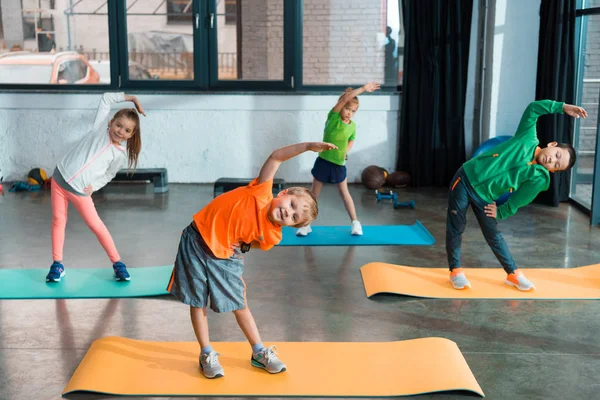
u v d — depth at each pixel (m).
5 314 3.56
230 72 7.27
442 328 3.39
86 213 4.00
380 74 7.37
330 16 7.23
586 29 6.18
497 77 6.85
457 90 7.16
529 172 3.67
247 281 4.13
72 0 7.08
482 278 4.13
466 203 3.88
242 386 2.74
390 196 6.54
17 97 7.12
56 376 2.86
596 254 4.71
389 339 3.25
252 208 2.65
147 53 7.20
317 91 7.31
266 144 7.32
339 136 4.96
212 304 2.78
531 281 4.07
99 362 2.88
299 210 2.60
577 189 6.39
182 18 7.13
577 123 6.34
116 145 3.97
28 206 6.20
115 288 3.95
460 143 7.28
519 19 6.73
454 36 7.07
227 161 7.36
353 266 4.45
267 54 7.24
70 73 7.21
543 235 5.23
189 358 3.00
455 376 2.79
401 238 5.14
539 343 3.21
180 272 2.80
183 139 7.30
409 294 3.83
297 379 2.79
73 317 3.52
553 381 2.82
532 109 3.71
